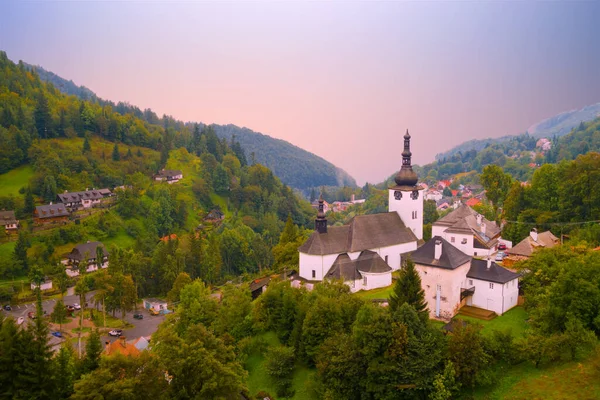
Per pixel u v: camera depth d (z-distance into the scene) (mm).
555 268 75250
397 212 114062
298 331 74562
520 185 132500
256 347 79500
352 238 102562
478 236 108500
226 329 85188
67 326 127500
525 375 58312
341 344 62375
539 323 63688
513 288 78188
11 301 150625
